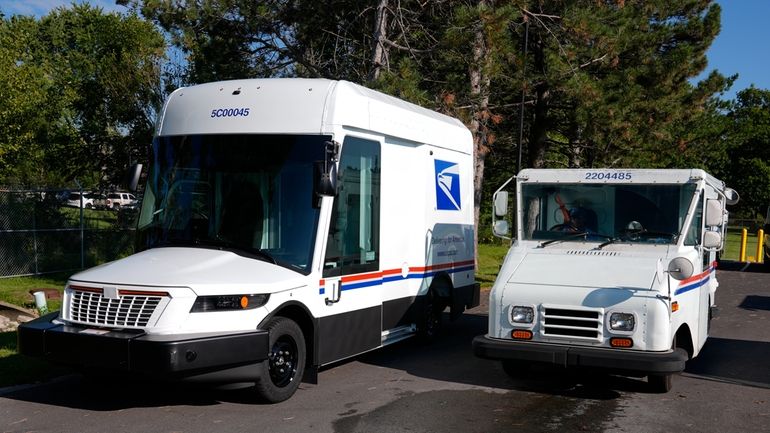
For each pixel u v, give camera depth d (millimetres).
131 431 6336
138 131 22016
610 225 8344
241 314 6773
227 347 6520
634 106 20016
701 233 8594
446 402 7430
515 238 8805
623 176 8391
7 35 24812
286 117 7809
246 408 7094
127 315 6625
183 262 7082
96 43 26031
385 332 9109
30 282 16594
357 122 8211
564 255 8156
